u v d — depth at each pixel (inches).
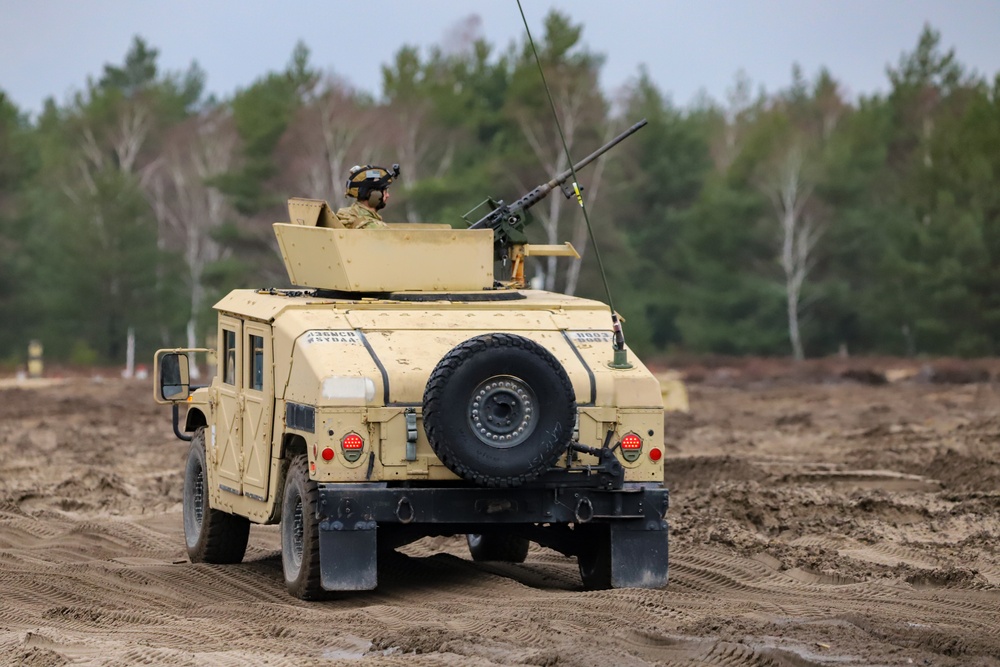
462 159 7539.4
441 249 1320.1
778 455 2610.7
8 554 1504.7
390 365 1160.2
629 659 936.3
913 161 7519.7
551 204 6958.7
